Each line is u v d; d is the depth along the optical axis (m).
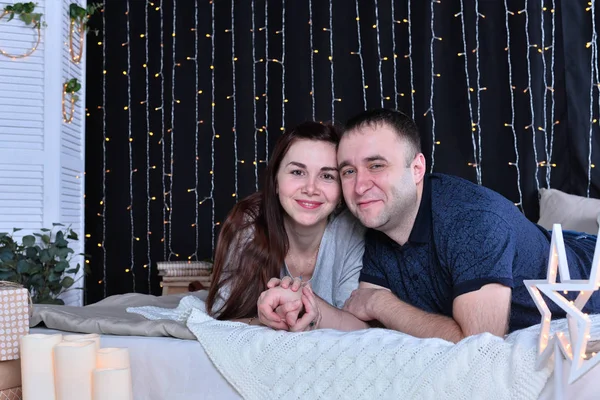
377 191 1.48
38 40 3.02
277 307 1.40
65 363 1.12
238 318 1.62
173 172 3.62
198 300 1.78
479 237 1.39
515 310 1.53
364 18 3.42
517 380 1.02
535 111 3.17
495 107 3.24
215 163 3.58
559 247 1.02
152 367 1.31
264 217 1.75
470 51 3.28
